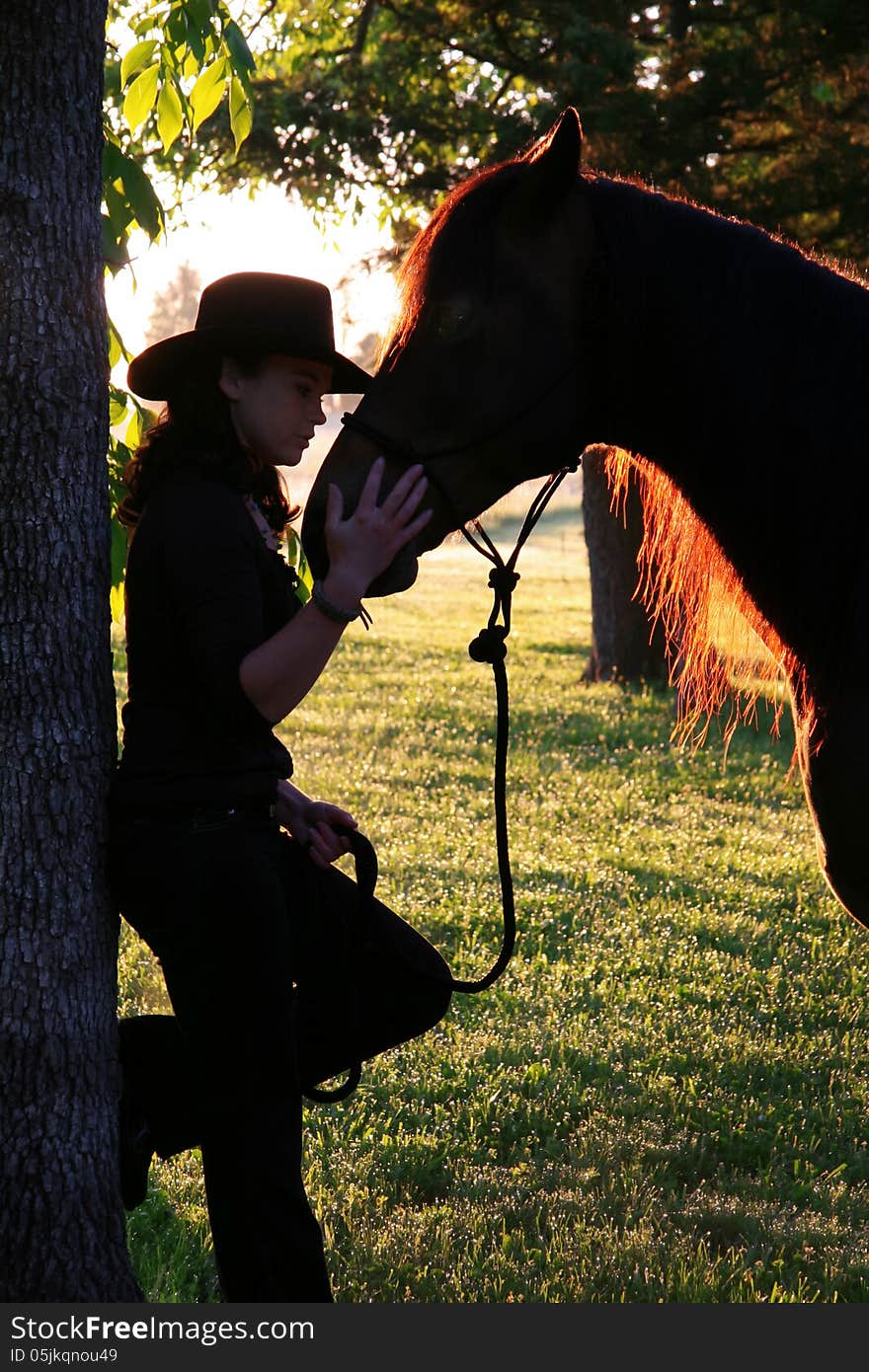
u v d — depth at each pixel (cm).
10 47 212
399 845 654
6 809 217
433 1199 333
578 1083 392
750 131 1171
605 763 902
